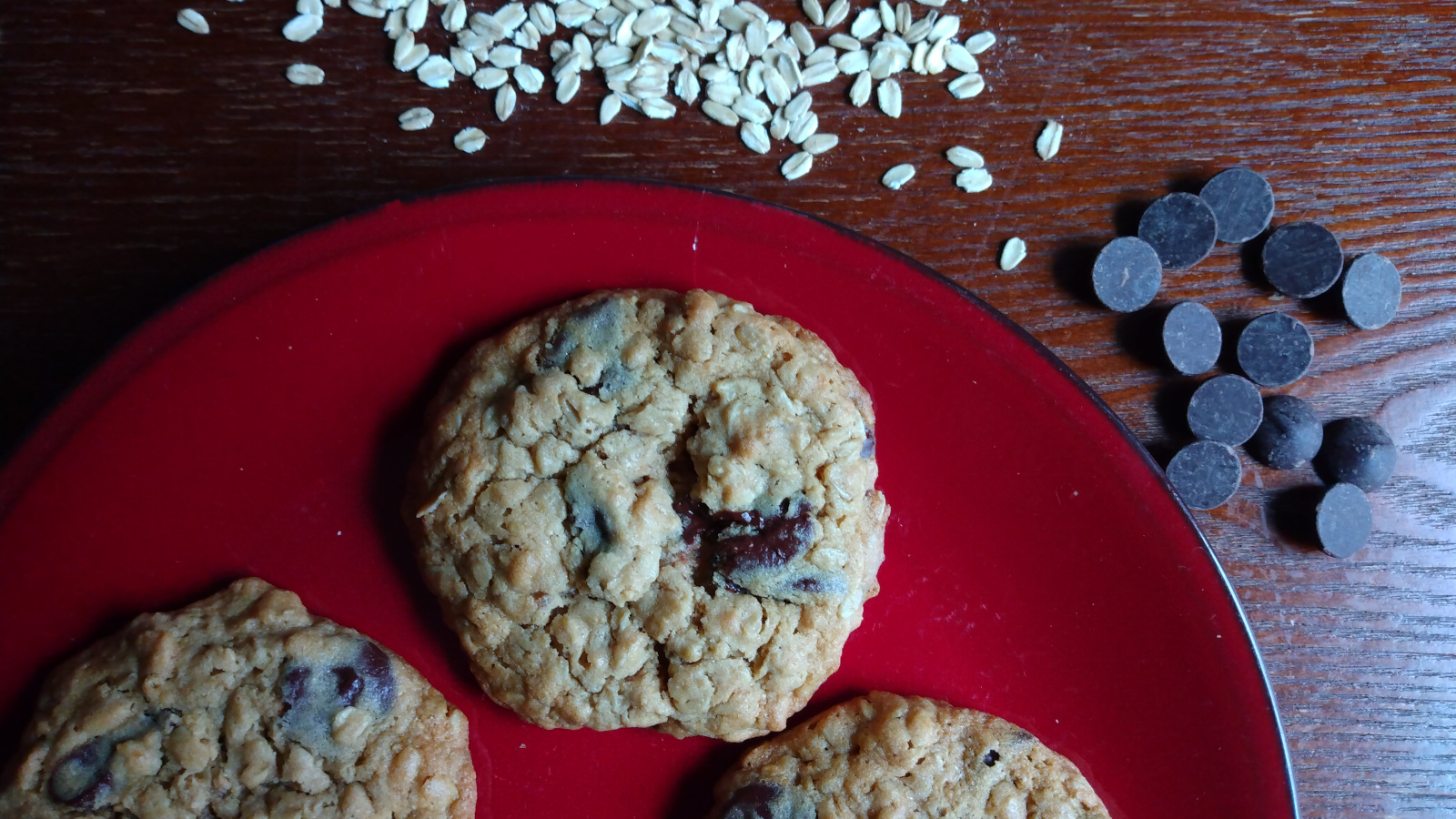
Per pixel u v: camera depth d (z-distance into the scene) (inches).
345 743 8.4
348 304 9.0
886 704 8.9
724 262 9.2
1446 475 9.8
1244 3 9.7
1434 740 9.7
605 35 9.4
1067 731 9.3
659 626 8.4
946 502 9.4
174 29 9.3
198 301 8.8
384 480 9.1
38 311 9.2
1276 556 9.8
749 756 8.9
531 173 9.5
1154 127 9.7
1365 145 9.8
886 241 9.6
